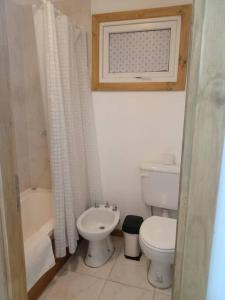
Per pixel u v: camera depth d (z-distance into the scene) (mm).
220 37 580
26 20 2117
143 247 1716
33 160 2488
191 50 620
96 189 2391
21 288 1036
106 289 1808
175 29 1907
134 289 1810
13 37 2074
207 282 739
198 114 633
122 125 2229
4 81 848
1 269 936
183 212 722
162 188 2057
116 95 2178
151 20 1953
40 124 2357
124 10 2016
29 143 2451
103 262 2070
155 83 2037
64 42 1811
